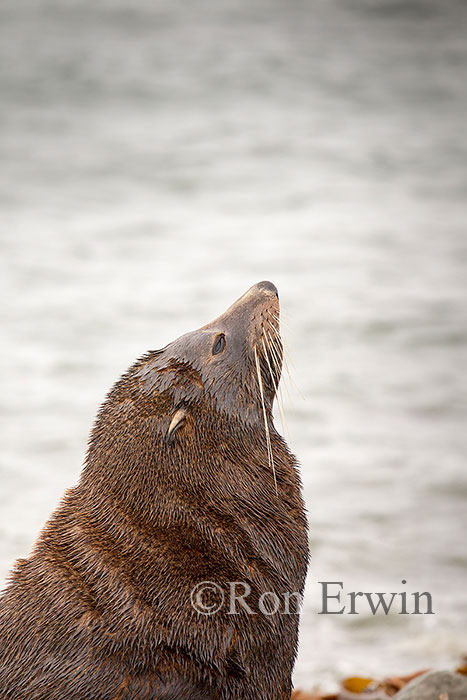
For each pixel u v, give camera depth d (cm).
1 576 1906
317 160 7219
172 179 6606
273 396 1158
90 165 7031
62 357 3309
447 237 5212
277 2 15838
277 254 4797
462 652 1742
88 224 5441
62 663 950
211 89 10031
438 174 6825
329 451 2623
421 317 3788
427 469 2481
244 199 6047
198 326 3622
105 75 10556
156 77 10500
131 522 1018
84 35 12825
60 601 976
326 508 2294
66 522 1039
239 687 999
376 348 3462
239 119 8681
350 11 14888
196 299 3994
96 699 944
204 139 7900
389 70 11069
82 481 1067
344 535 2164
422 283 4306
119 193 6216
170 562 1004
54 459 2522
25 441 2625
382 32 13338
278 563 1043
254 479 1062
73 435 2672
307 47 12338
